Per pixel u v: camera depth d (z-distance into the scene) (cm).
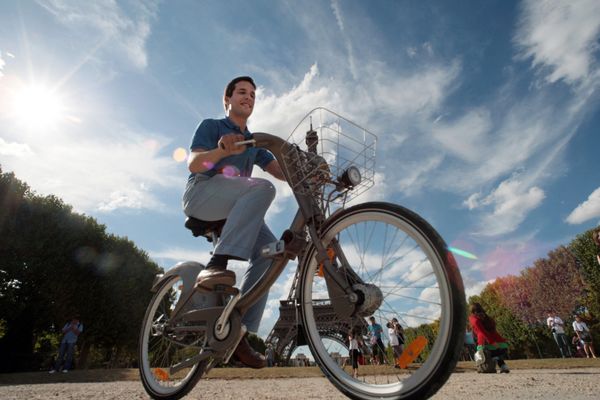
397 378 167
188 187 231
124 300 2261
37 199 1972
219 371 707
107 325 2177
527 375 493
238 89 253
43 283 1880
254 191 215
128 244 2455
